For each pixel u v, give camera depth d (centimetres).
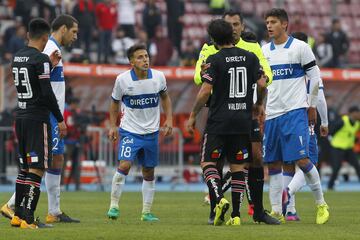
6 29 8619
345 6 11706
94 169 7369
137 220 3828
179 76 7819
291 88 3669
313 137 3978
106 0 8638
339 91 8350
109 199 5578
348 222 3719
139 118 3797
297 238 2894
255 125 3488
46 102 3247
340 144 7438
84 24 8519
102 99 7738
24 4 8550
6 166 7375
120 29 8906
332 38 9219
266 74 3572
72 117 6869
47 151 3294
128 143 3791
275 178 3825
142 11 9438
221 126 3331
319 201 3647
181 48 9519
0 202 5159
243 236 2927
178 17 9375
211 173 3350
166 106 3900
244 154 3378
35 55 3253
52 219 3719
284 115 3669
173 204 5100
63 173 6938
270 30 3684
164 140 7562
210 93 3350
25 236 2931
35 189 3291
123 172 3794
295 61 3659
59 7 8456
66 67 7412
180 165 7581
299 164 3647
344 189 7594
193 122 3350
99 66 7525
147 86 3788
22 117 3288
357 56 11294
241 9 10256
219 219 3328
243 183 3412
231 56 3328
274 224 3528
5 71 7494
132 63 3788
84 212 4381
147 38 8875
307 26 11056
